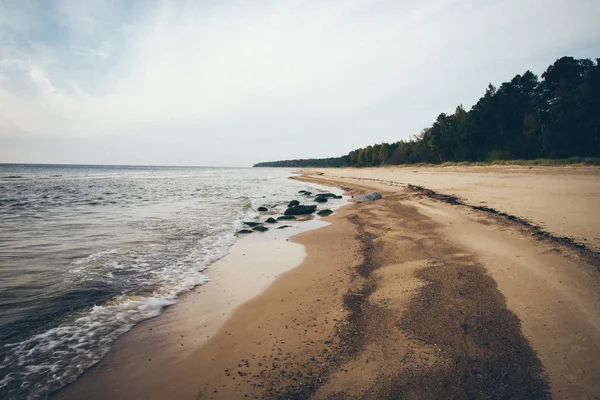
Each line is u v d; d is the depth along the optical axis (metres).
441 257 8.73
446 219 13.72
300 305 6.50
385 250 10.19
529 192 17.70
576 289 5.90
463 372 4.04
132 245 11.53
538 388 3.69
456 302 5.92
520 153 43.38
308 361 4.55
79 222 15.97
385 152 99.94
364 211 19.23
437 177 36.84
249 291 7.46
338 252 10.60
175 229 14.57
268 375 4.29
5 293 7.02
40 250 10.59
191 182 57.47
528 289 6.11
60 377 4.34
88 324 5.80
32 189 35.72
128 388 4.13
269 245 11.88
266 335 5.36
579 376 3.82
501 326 4.99
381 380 4.00
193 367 4.55
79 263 9.29
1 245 11.16
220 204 24.67
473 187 23.52
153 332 5.56
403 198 23.19
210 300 6.96
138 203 24.64
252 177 83.88
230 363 4.61
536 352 4.31
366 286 7.29
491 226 11.45
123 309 6.45
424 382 3.91
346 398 3.74
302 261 9.79
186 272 8.81
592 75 37.59
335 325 5.54
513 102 47.53
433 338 4.83
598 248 8.09
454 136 59.91
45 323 5.79
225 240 12.64
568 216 11.46
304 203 25.98
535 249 8.38
